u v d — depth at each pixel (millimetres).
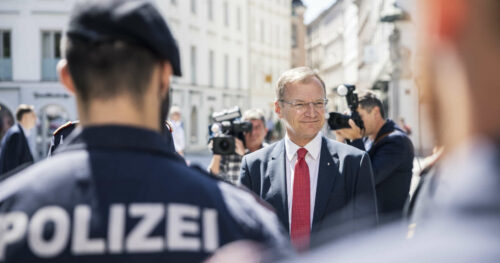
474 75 451
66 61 1103
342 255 427
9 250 945
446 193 446
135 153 1054
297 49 59406
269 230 1071
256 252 905
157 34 1081
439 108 471
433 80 472
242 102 37062
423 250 396
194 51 30453
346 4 42719
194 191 1038
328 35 56750
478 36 450
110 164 1021
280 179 2947
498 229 390
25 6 22484
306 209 2883
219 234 1012
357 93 3797
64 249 943
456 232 401
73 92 1172
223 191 1102
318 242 486
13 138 6809
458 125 459
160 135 1111
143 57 1076
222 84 33844
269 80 35719
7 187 1029
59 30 22781
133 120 1078
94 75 1062
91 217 966
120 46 1058
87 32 1060
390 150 3518
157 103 1124
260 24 41438
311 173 2932
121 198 989
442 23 462
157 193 1008
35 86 22656
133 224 971
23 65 22594
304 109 2939
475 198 411
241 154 4914
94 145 1058
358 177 2842
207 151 30594
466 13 452
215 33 32844
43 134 22938
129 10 1063
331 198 2807
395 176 3527
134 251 954
